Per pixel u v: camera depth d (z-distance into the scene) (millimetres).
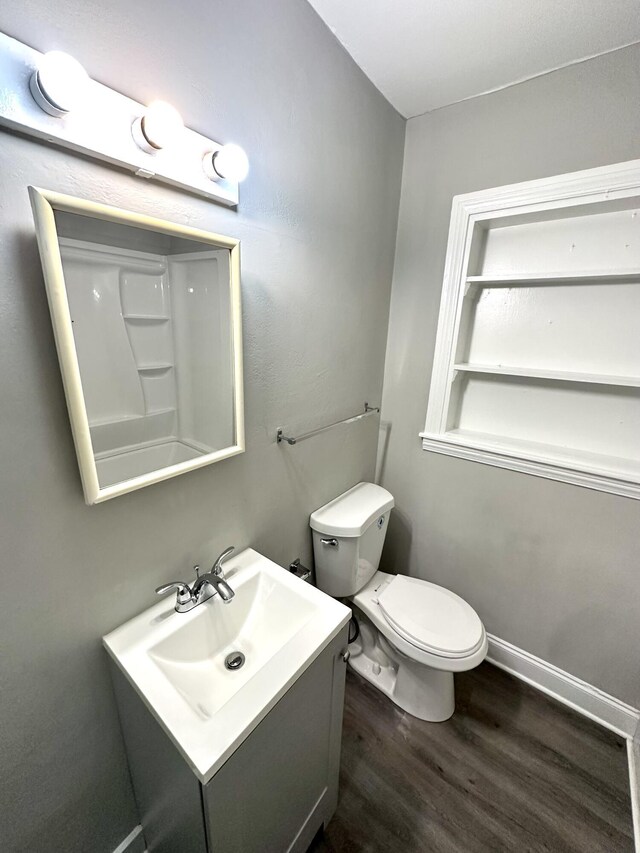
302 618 990
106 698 875
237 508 1121
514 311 1495
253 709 702
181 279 822
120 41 645
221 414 975
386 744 1362
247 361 1038
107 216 655
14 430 630
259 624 1050
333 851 1080
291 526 1382
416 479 1809
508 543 1596
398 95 1347
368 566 1582
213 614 968
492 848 1094
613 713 1453
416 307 1642
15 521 658
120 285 722
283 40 938
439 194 1488
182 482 934
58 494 706
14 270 591
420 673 1407
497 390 1600
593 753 1362
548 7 964
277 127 976
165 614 912
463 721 1455
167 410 854
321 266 1236
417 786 1241
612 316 1307
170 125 662
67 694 801
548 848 1096
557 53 1119
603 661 1457
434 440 1679
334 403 1472
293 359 1209
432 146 1466
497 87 1285
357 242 1388
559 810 1187
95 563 792
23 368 625
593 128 1160
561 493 1418
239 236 939
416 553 1902
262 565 1119
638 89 1080
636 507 1281
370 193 1397
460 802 1201
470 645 1271
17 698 722
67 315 630
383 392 1829
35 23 546
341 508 1527
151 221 719
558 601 1520
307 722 895
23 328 615
